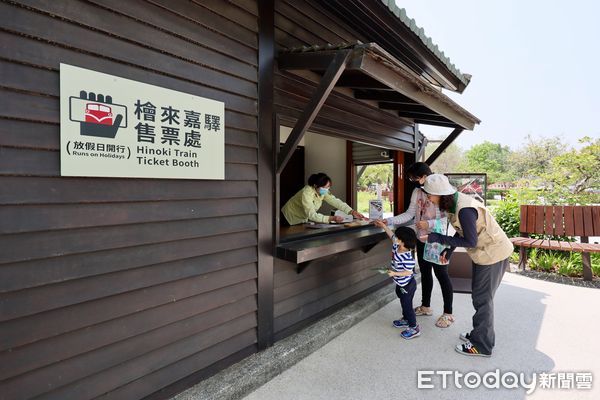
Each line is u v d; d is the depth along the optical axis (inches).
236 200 90.0
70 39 58.8
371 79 109.4
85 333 62.6
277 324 106.7
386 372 98.2
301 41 110.6
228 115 87.0
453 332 125.4
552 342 117.6
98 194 63.1
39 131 55.6
